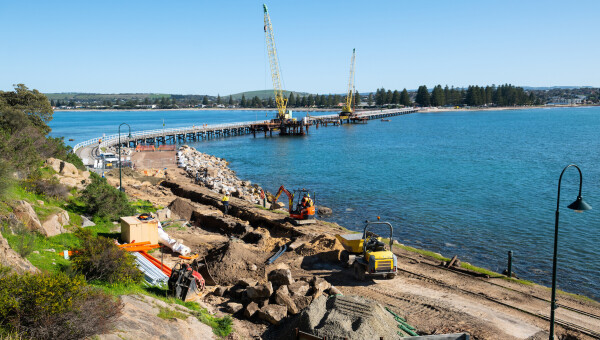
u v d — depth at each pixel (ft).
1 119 135.23
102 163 193.06
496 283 69.77
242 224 104.22
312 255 79.82
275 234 103.55
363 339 43.27
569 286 86.33
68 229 80.79
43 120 194.29
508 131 499.92
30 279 38.68
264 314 54.03
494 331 53.57
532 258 101.86
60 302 37.47
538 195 168.55
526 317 57.67
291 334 47.57
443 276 72.74
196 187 158.61
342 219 137.90
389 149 340.18
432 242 113.91
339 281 69.97
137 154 264.72
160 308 49.78
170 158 250.16
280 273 61.00
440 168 238.89
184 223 109.19
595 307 61.62
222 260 71.10
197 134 444.14
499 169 232.53
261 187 192.85
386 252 67.97
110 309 40.73
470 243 112.98
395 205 154.40
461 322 55.83
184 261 79.66
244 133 513.86
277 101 501.97
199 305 56.75
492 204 154.61
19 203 69.56
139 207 116.47
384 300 62.59
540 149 322.96
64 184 108.27
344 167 248.93
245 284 62.54
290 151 337.31
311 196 171.32
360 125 650.02
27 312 36.68
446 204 155.12
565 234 119.75
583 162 252.62
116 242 81.30
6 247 50.49
